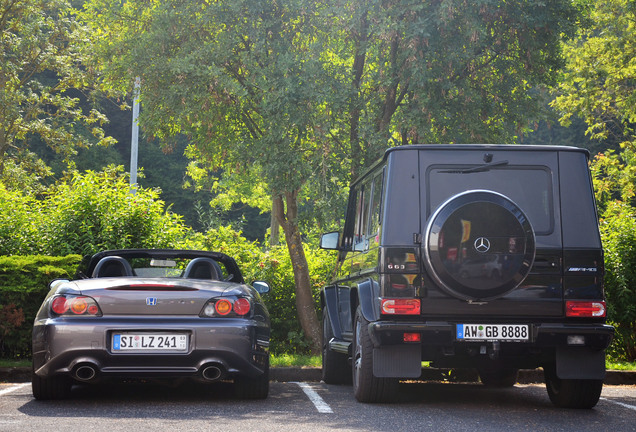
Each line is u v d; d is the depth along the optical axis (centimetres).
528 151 698
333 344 884
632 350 1220
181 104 1249
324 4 1223
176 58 1214
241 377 727
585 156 703
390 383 709
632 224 1237
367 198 802
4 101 2853
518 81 1296
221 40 1223
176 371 670
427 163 692
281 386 911
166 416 623
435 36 1184
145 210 1262
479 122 1241
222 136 1411
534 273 678
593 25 1339
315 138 1188
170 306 677
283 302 1319
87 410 652
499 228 653
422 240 673
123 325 662
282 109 1159
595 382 706
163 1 1313
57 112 3288
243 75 1305
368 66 1424
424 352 697
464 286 652
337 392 841
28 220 1266
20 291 1090
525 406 743
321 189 1183
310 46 1205
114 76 1378
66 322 662
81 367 658
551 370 755
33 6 2977
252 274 1312
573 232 688
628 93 2819
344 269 910
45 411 645
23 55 3070
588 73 2748
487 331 667
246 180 1512
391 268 677
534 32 1248
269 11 1243
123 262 740
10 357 1114
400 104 1273
